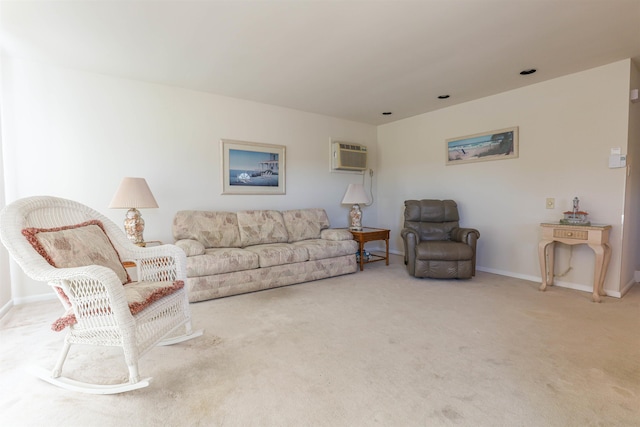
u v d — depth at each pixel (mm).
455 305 2811
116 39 2461
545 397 1532
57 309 2771
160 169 3516
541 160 3477
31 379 1720
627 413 1415
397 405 1490
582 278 3234
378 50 2676
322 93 3801
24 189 2891
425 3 2023
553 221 3400
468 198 4191
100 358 1951
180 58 2814
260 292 3221
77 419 1415
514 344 2072
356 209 4621
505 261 3838
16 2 1959
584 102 3148
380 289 3307
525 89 3574
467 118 4156
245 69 3074
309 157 4680
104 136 3211
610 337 2158
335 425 1364
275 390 1611
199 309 2748
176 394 1584
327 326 2389
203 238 3406
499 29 2352
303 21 2225
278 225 3967
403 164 5059
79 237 1826
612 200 3008
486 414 1421
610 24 2289
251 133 4121
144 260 2184
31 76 2879
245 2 1991
